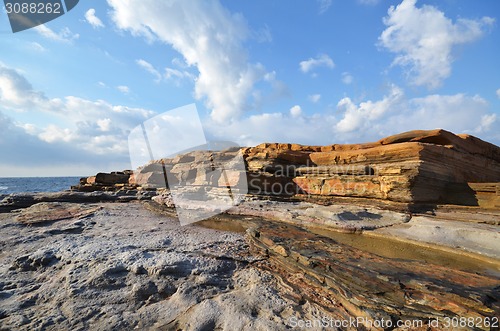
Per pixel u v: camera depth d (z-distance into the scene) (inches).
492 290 155.2
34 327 142.2
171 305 169.6
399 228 355.9
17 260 229.9
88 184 1175.6
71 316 154.3
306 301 175.8
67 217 434.9
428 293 156.3
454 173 559.2
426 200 490.3
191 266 227.1
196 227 389.4
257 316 156.0
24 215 443.8
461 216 407.2
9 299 171.3
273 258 252.2
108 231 353.4
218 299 174.6
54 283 195.3
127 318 153.9
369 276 180.9
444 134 577.0
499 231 297.4
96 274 202.2
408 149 516.7
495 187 459.5
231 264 241.8
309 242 265.4
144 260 229.9
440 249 276.7
